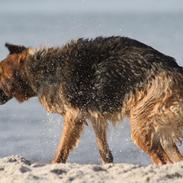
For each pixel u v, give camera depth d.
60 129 32.09
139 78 18.11
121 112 18.64
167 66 17.98
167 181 14.33
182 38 91.06
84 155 26.12
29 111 38.66
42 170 15.46
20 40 89.62
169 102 17.61
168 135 17.84
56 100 19.73
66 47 19.88
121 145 27.84
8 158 17.48
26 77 20.47
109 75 18.62
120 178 14.60
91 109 19.11
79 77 19.17
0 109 39.53
